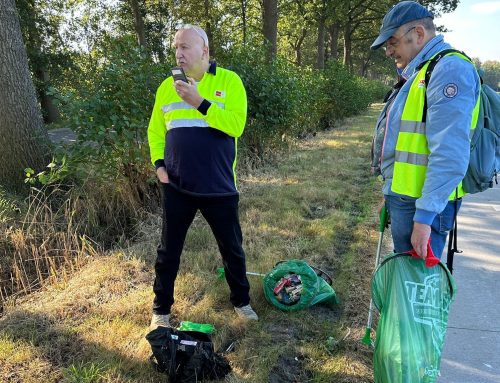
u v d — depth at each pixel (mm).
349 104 17594
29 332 2906
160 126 2838
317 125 14000
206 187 2688
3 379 2475
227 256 2926
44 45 20750
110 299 3326
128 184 5141
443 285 2068
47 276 3904
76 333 2898
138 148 4906
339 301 3293
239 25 19609
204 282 3508
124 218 5117
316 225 4812
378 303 2146
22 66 5352
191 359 2445
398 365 1998
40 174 4582
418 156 2039
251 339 2832
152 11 24422
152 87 5023
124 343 2777
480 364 2695
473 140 2062
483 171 2053
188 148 2641
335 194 6059
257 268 3762
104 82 4773
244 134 7621
